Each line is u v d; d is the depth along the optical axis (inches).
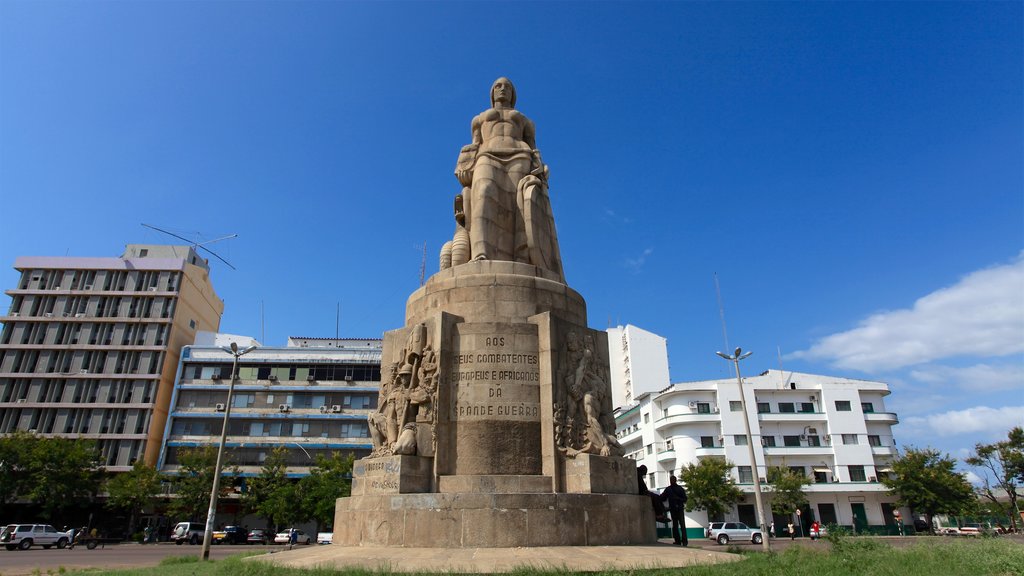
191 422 1966.0
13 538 1328.7
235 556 448.8
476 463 398.6
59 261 2118.6
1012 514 1684.3
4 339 2016.5
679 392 2027.6
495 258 511.2
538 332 435.2
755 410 1991.9
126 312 2082.9
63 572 463.5
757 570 288.7
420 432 402.6
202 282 2288.4
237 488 1822.1
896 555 340.5
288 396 2005.4
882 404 2034.9
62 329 2047.2
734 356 1122.0
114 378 1978.3
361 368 2046.0
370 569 294.7
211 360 2031.3
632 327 2568.9
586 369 436.8
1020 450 1685.5
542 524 362.6
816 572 286.2
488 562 303.4
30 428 1907.0
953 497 1692.9
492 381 416.5
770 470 1784.0
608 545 375.2
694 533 1820.9
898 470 1772.9
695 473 1732.3
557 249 544.4
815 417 1983.3
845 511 1871.3
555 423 409.7
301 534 1669.5
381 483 394.3
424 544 358.9
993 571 293.7
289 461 1916.8
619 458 417.1
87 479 1710.1
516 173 543.8
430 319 440.1
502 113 568.7
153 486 1718.8
